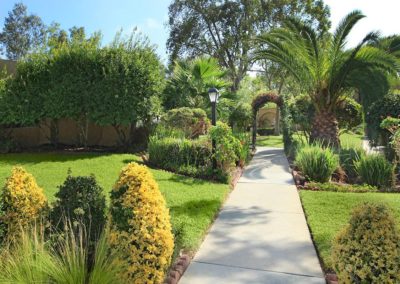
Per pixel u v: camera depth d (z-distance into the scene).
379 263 2.62
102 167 8.38
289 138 13.16
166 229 3.20
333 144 11.80
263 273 3.57
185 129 11.73
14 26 37.78
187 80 14.41
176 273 3.42
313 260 3.85
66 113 10.64
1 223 3.44
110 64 10.60
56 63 10.57
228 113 14.77
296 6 24.50
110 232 3.07
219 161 8.20
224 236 4.57
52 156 9.68
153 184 3.27
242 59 24.72
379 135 10.09
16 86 10.66
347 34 10.87
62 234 3.09
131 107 10.71
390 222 2.74
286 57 11.80
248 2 24.48
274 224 5.02
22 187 3.57
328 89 11.71
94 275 2.71
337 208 5.64
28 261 2.69
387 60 10.33
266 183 7.79
